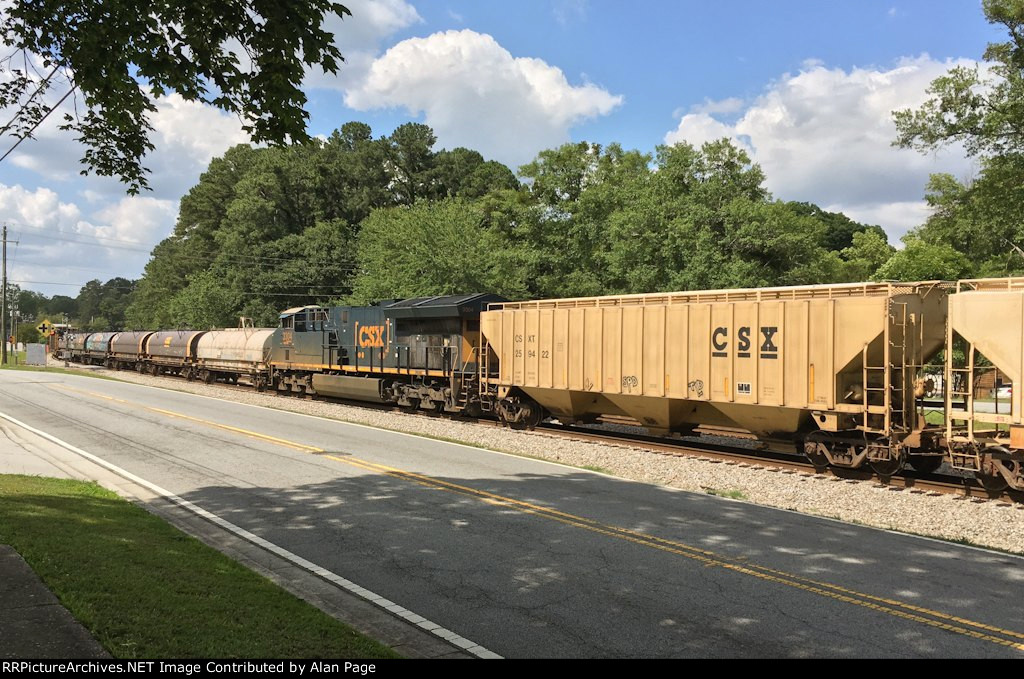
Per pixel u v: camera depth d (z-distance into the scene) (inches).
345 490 495.2
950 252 1626.5
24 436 783.7
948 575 324.2
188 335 1706.4
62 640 207.2
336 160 3457.2
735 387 617.0
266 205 3063.5
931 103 1136.8
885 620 272.4
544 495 482.0
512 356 834.2
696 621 271.0
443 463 601.9
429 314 957.8
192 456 636.7
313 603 288.2
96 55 339.6
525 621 271.3
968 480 534.3
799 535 388.5
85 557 294.2
